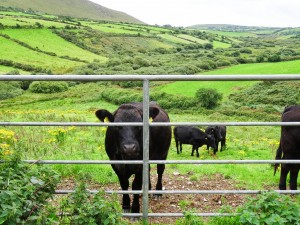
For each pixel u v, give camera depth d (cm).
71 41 13188
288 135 632
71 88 6191
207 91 4372
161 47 15288
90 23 19350
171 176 834
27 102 5100
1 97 5481
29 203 361
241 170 909
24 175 390
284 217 423
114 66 8738
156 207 607
